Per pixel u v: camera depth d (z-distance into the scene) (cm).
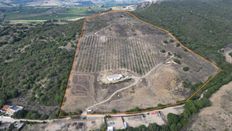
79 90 11581
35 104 11175
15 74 12838
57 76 12394
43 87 11831
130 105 10812
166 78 12250
